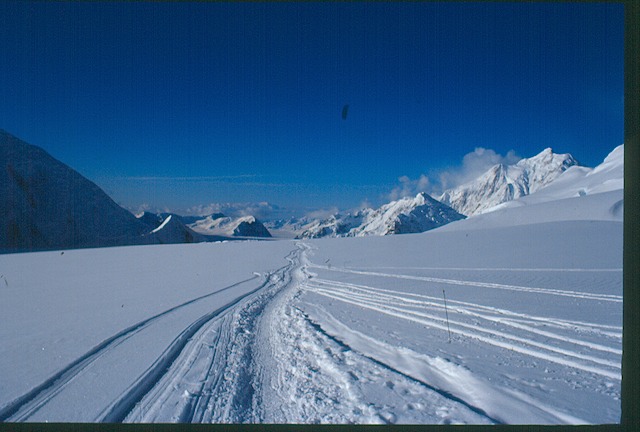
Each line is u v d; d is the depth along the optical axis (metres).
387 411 3.99
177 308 10.39
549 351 5.45
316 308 10.05
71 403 4.44
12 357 6.14
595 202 46.12
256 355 6.43
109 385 4.95
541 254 19.27
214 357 6.20
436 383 4.71
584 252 18.72
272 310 10.46
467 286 11.97
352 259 24.86
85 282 17.23
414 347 5.96
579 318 7.09
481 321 7.42
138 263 27.41
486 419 3.64
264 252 35.09
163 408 4.34
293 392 4.80
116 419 4.09
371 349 6.19
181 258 31.30
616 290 9.88
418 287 12.36
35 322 8.87
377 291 12.08
